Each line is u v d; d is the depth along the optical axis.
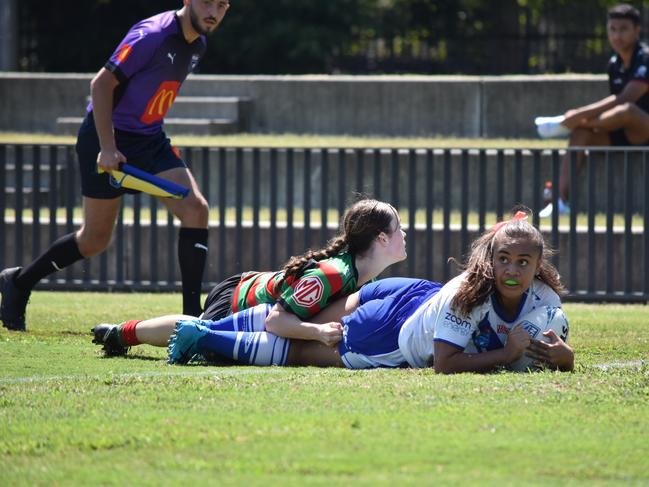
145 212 45.41
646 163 37.47
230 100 56.78
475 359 19.20
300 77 58.22
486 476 13.17
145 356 22.30
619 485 12.95
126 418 15.84
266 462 13.65
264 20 88.19
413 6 94.69
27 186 49.38
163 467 13.52
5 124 59.16
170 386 18.03
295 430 15.07
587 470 13.48
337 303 21.17
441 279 40.34
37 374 19.75
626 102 43.81
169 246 39.44
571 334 26.06
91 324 27.89
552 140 53.41
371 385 17.94
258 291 21.89
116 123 25.58
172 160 26.14
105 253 39.56
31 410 16.44
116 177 25.23
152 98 25.55
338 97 57.00
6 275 27.02
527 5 91.44
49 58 93.38
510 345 19.14
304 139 54.31
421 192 46.34
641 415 16.12
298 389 17.67
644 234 37.47
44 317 29.36
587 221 40.59
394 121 56.59
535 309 19.53
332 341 20.56
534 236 18.97
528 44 91.06
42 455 14.14
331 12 87.69
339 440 14.60
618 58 44.75
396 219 21.41
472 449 14.27
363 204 21.42
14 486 12.91
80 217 44.47
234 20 87.31
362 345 20.48
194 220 25.91
